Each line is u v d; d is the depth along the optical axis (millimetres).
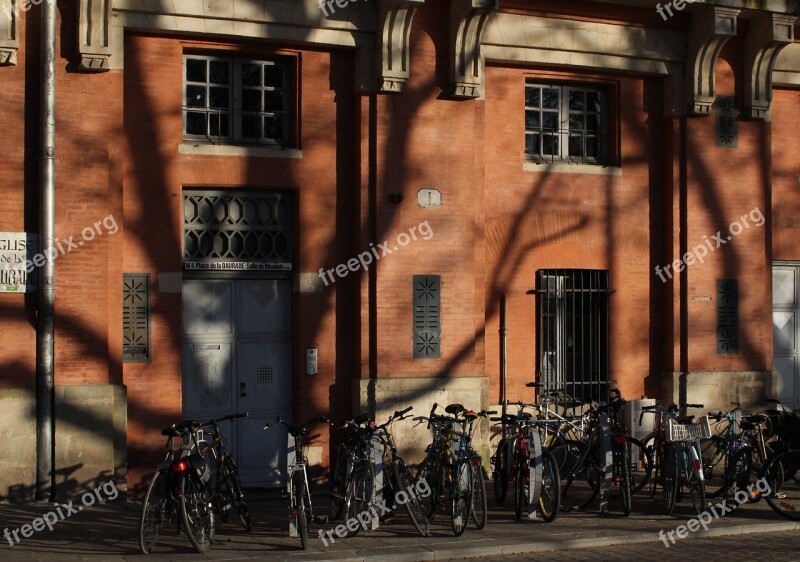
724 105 15055
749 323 15180
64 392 11625
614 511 11797
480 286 13680
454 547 9891
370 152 13133
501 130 14078
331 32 12945
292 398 13156
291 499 9922
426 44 13336
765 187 15328
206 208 12812
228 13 12383
